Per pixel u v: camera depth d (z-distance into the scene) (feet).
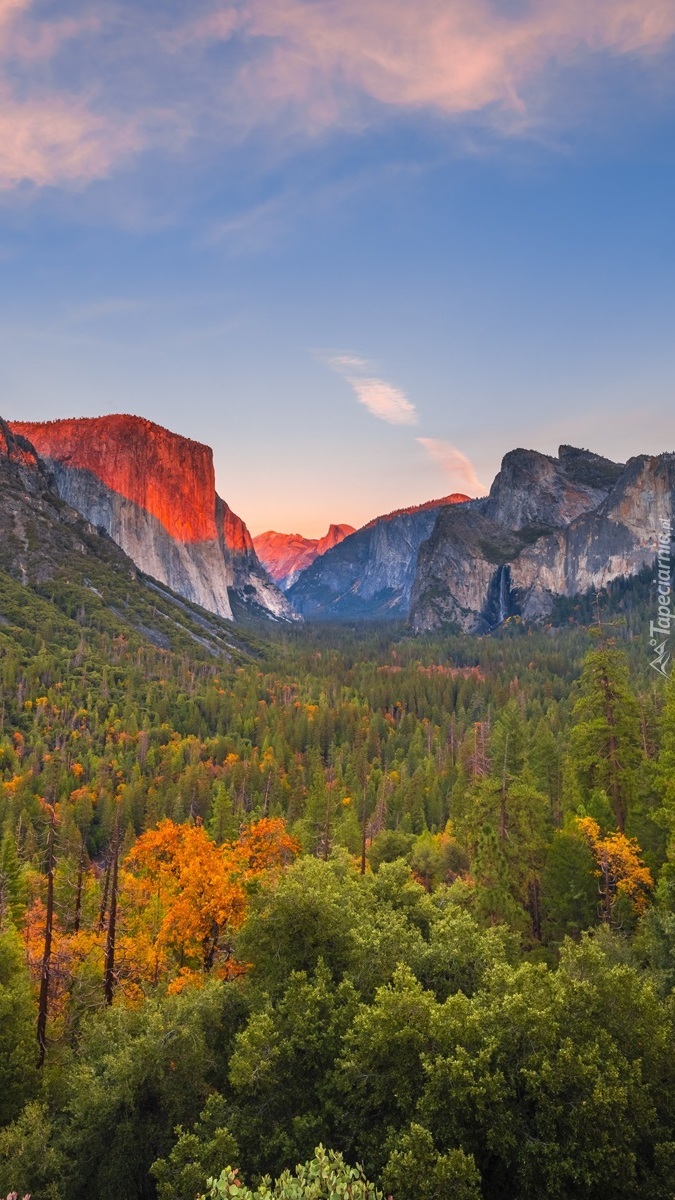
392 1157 55.67
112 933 112.16
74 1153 76.89
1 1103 86.12
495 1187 59.72
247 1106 72.79
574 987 65.72
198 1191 63.67
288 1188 46.39
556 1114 57.26
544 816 133.18
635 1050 62.90
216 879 124.77
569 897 123.65
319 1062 73.41
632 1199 55.31
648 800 144.46
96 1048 90.22
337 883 106.22
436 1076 59.82
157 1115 79.82
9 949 102.73
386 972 82.07
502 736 174.19
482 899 121.80
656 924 98.02
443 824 290.15
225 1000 89.25
